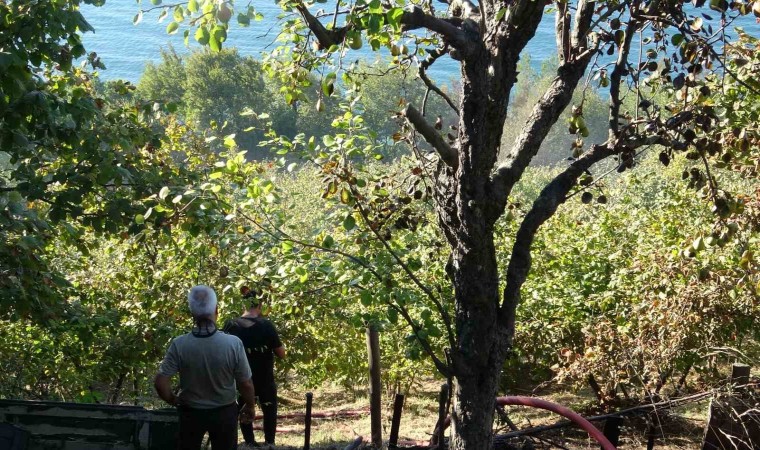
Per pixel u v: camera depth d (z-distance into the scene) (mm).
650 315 9672
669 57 6055
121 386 12148
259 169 6391
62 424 5820
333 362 12508
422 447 7023
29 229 7082
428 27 5090
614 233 14805
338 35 5379
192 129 11484
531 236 5426
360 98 6246
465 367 5414
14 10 7051
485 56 5121
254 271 6926
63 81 8125
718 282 9172
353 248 7242
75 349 10992
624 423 9773
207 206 5977
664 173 21734
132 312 11430
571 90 5449
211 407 5367
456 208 5391
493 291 5379
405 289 5699
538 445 7531
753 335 11109
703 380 10898
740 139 6340
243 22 4469
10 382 10609
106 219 8047
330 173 5777
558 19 5719
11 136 6973
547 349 13453
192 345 5332
